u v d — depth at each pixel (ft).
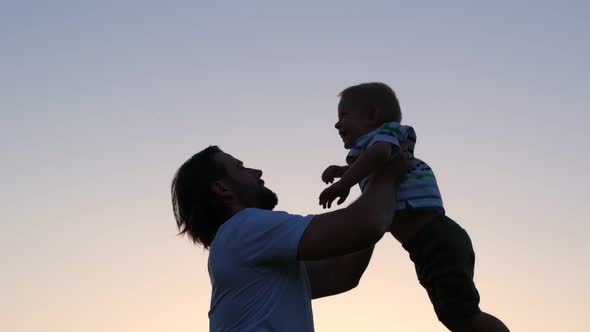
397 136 8.66
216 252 7.86
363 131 10.29
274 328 7.45
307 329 7.62
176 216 9.04
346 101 10.61
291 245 7.34
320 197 8.37
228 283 7.69
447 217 10.05
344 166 10.31
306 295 7.89
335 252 7.34
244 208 8.71
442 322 9.75
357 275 9.21
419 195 9.69
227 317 7.70
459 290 9.49
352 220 7.30
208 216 8.64
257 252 7.52
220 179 8.64
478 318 9.42
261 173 9.11
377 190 8.01
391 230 10.27
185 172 8.79
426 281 9.91
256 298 7.55
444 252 9.65
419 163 10.00
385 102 10.35
